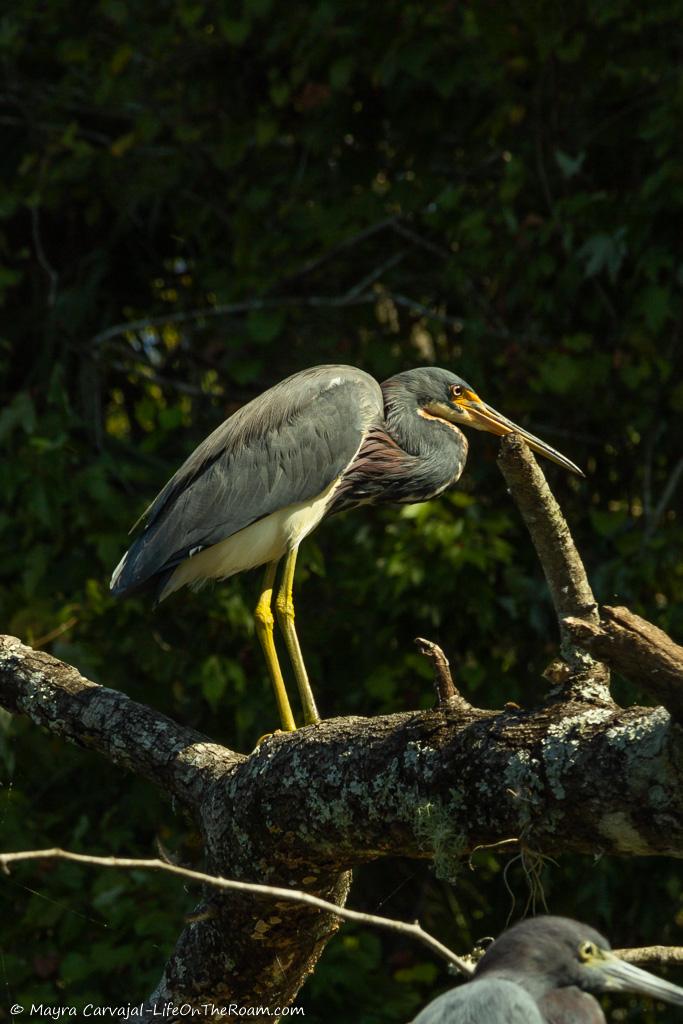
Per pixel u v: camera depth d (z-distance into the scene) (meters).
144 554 8.16
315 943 5.74
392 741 4.79
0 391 13.34
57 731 6.52
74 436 12.82
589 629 3.76
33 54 13.46
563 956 3.89
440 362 11.89
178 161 12.71
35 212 12.91
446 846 4.49
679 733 3.80
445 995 3.71
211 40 12.73
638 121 11.44
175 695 11.92
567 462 9.35
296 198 12.46
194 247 13.65
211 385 13.27
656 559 10.85
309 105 11.85
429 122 11.94
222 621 11.73
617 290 11.70
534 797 4.20
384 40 11.50
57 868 10.61
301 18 12.02
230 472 8.27
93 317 13.47
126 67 12.99
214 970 5.83
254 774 5.31
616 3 10.84
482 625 11.05
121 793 11.55
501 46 10.99
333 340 12.44
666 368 11.09
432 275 12.46
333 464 8.45
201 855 11.02
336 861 5.17
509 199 11.03
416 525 11.08
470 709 4.66
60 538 11.77
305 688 8.05
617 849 4.11
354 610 11.70
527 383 11.55
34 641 11.12
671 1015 10.70
